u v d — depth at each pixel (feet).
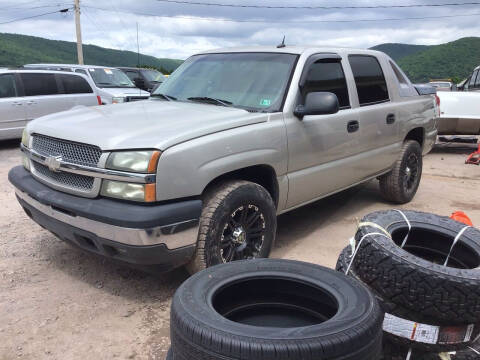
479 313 7.52
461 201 20.95
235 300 7.06
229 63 14.32
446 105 32.55
